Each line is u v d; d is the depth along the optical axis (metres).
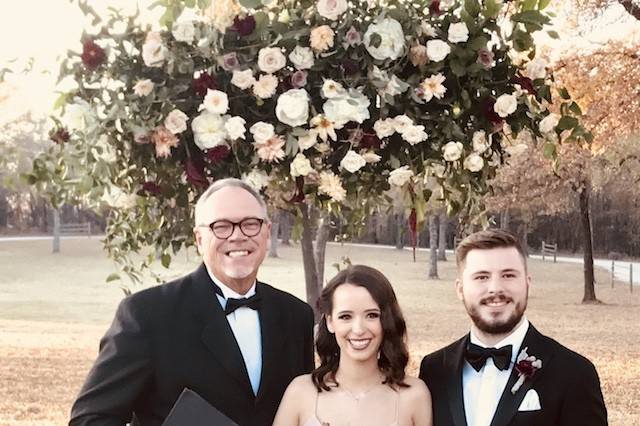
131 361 2.67
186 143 2.81
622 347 14.27
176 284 2.84
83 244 46.34
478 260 2.71
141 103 2.75
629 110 8.78
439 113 2.95
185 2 2.86
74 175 2.82
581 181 19.42
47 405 9.55
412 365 11.70
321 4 2.82
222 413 2.61
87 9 2.76
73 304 22.59
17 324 17.81
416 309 21.16
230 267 2.73
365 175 3.05
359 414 2.85
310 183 2.92
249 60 2.84
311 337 3.07
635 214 44.50
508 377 2.71
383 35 2.81
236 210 2.72
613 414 9.12
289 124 2.78
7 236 53.34
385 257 43.41
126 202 3.00
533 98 3.10
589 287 22.80
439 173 3.23
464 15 2.89
